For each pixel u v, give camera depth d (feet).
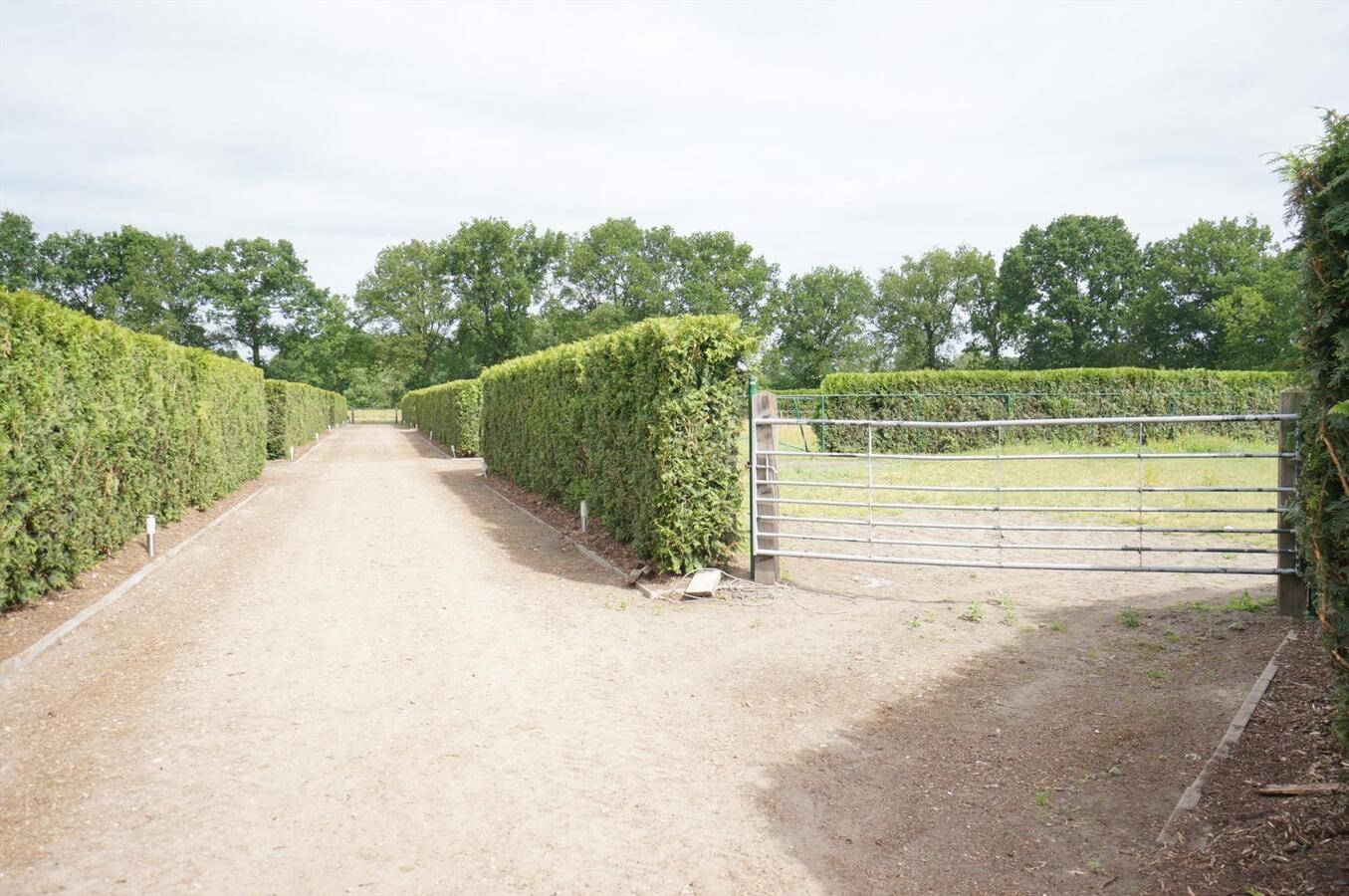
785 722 17.46
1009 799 13.80
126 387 34.88
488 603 27.89
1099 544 35.65
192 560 35.42
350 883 11.36
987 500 48.73
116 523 32.78
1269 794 12.76
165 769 15.06
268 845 12.37
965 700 18.34
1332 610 11.19
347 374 285.64
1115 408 91.45
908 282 239.91
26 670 20.67
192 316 239.30
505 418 67.72
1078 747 15.64
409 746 16.21
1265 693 17.04
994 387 90.48
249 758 15.58
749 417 29.89
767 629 24.43
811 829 12.97
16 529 24.25
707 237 228.63
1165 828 12.31
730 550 31.17
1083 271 192.85
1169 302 176.24
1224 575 29.86
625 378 34.91
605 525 39.60
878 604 26.81
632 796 14.10
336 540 40.93
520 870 11.73
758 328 30.68
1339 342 11.30
